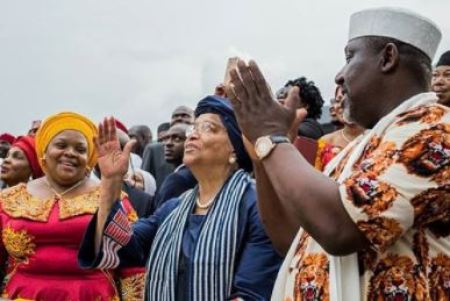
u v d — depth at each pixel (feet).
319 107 18.20
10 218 13.87
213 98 11.80
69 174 14.16
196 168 11.62
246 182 11.42
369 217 7.13
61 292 13.47
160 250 11.41
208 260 10.87
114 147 11.54
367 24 8.03
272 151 7.59
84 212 13.76
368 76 7.94
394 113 7.67
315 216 7.24
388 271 7.38
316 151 14.08
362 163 7.43
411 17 7.88
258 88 7.80
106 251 11.50
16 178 18.61
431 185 7.20
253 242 10.82
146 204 17.98
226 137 11.58
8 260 14.42
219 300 10.76
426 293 7.27
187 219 11.48
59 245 13.64
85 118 14.58
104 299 13.51
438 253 7.43
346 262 7.55
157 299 11.23
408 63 7.88
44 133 14.38
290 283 8.13
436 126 7.34
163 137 24.16
